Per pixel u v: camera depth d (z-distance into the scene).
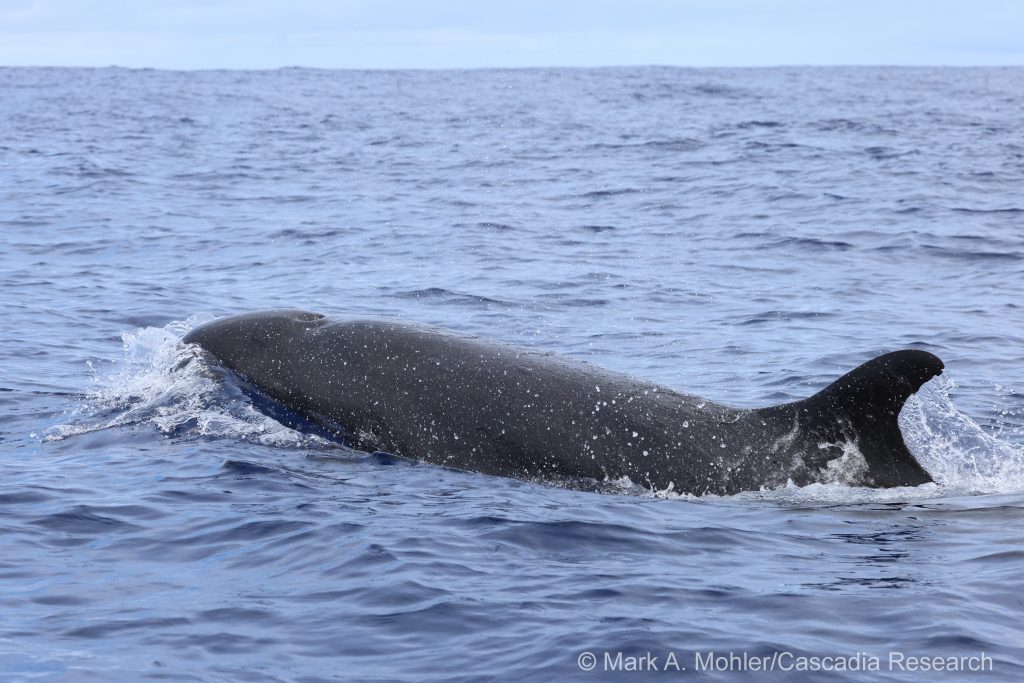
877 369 20.94
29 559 17.72
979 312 41.38
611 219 67.81
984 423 27.39
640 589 16.44
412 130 133.00
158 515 19.73
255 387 25.95
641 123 140.50
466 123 142.25
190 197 78.69
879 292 45.78
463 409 23.67
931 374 20.61
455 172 93.50
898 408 21.00
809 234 59.88
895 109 161.38
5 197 76.00
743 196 76.25
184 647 14.69
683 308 43.00
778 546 18.36
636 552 18.11
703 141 115.56
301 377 25.53
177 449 23.91
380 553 17.81
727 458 21.81
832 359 34.59
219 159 102.81
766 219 65.94
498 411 23.41
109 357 33.69
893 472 21.19
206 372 26.52
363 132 131.00
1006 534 18.69
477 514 19.86
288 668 14.13
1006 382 31.56
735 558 17.83
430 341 24.81
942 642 14.55
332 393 25.02
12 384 29.94
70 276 48.84
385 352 24.97
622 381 23.47
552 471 22.64
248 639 14.91
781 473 21.45
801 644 14.55
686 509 20.55
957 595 16.03
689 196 77.31
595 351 35.97
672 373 33.12
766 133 123.69
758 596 16.11
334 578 16.94
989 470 23.56
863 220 63.84
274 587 16.64
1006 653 14.25
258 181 88.25
